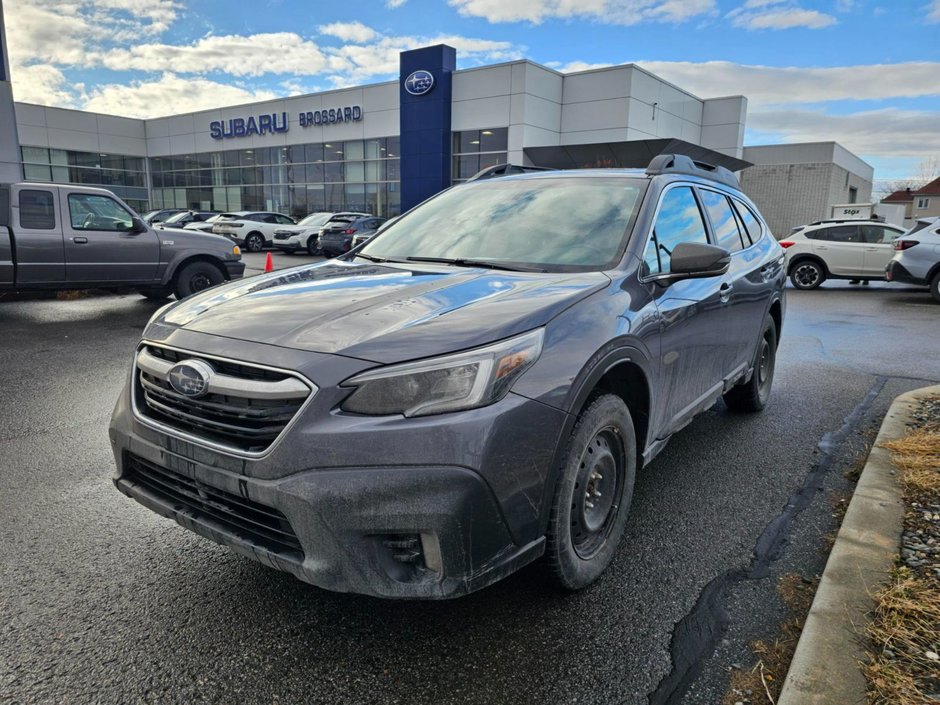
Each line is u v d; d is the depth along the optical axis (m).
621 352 2.68
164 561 2.99
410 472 2.03
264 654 2.37
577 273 2.96
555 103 28.62
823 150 34.59
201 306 2.72
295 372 2.11
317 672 2.28
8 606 2.63
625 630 2.52
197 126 41.19
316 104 35.16
